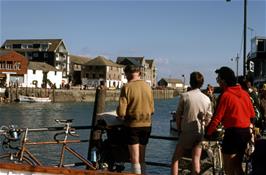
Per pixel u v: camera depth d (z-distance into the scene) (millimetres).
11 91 93625
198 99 7312
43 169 5625
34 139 27766
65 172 5617
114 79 144875
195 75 7430
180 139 7441
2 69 110062
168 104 116312
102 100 9828
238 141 6762
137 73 7785
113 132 8414
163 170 19797
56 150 24562
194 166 7387
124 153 8391
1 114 63344
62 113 70438
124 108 7574
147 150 26938
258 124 9875
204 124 7309
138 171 7602
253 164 6039
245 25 18750
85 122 56562
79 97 110438
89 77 141625
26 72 111875
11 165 5672
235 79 6977
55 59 127688
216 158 8734
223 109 6801
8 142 8477
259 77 55188
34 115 64062
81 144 26609
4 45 133125
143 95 7648
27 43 131250
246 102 6898
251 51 59344
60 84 122625
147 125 7684
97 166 8664
